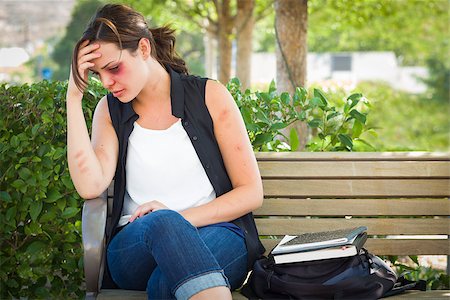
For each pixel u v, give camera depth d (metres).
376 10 12.05
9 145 4.19
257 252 3.51
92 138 3.62
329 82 11.35
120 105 3.62
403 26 20.98
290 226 3.97
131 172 3.57
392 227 3.96
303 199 3.98
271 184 3.98
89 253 3.29
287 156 3.99
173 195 3.54
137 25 3.45
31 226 4.27
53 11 25.25
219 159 3.58
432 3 17.08
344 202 3.98
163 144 3.54
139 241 3.20
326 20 17.55
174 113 3.54
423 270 5.19
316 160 3.99
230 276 3.40
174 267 3.02
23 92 4.26
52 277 4.35
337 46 31.12
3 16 25.02
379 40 30.83
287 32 6.87
